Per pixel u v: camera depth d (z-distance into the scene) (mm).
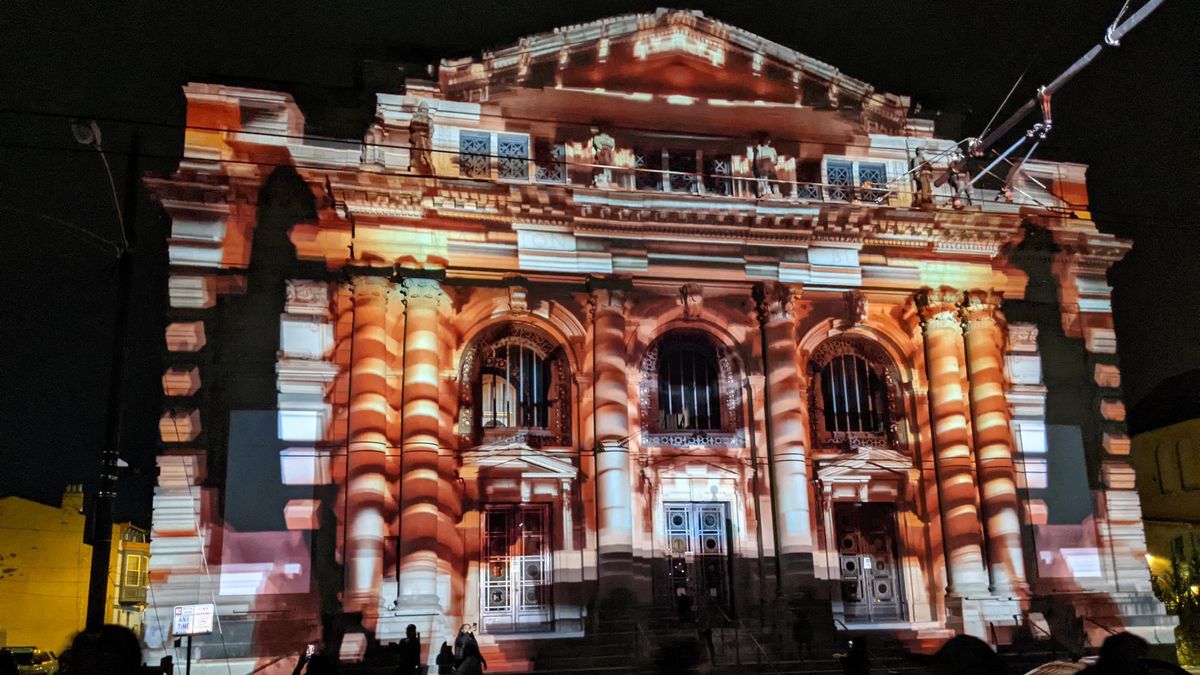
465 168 26625
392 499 24641
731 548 26719
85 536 16156
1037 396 29109
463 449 26078
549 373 27406
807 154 28969
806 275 27797
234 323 24797
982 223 28656
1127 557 28688
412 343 25125
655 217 26781
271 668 22797
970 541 27141
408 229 25641
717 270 27359
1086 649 26391
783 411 26797
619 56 27688
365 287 25094
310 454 24438
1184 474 36812
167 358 24281
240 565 23469
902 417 28906
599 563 25141
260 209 25469
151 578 23000
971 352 28672
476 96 27000
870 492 28031
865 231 28078
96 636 4715
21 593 37281
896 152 29703
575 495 26094
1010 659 25234
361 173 24875
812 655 24406
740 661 24203
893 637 25953
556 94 27422
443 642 23000
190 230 24984
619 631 24422
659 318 27453
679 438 27234
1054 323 30047
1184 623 29906
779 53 28344
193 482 23734
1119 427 29734
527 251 26328
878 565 27906
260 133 25688
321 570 23859
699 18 27828
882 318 28953
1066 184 31328
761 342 27656
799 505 26172
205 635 22797
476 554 25359
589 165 27094
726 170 28453
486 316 26625
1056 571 28062
